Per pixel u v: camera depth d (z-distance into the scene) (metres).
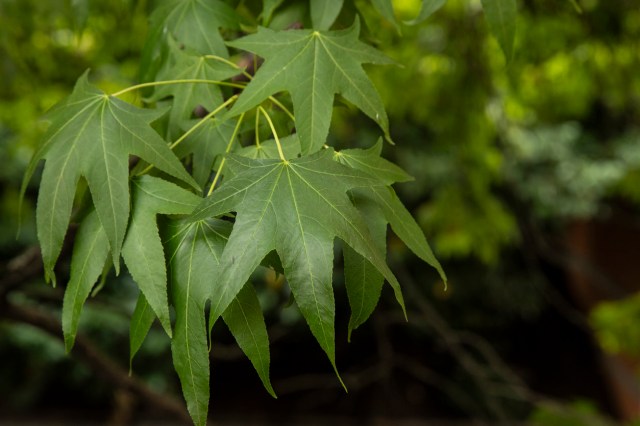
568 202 9.58
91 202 0.99
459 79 3.94
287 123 1.14
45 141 1.00
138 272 0.88
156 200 0.92
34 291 2.19
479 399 9.32
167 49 1.29
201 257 0.88
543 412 3.69
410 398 9.77
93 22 3.22
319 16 1.22
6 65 3.14
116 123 0.97
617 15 3.51
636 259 10.40
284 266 0.81
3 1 2.68
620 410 9.57
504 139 4.43
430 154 7.59
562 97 4.45
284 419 9.82
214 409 9.94
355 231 0.84
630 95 4.56
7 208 7.47
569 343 10.95
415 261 9.68
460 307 10.23
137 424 6.26
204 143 1.10
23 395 8.96
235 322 0.86
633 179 6.43
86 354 2.29
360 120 6.27
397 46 3.72
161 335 7.68
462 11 3.65
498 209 4.70
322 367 9.97
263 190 0.86
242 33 1.44
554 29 3.60
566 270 10.38
